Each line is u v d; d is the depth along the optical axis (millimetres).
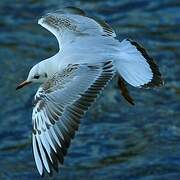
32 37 20391
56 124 9922
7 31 20672
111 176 15578
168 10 21062
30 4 21656
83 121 17203
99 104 17688
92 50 10547
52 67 10664
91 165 15953
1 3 21781
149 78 10289
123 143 16547
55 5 21516
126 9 21156
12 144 16750
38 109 10062
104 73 10188
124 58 10438
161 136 16688
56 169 9883
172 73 18547
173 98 17797
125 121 17203
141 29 20312
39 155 10000
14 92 18312
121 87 11461
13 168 16031
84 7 21312
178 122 17047
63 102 9938
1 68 19172
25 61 19391
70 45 10836
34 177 15727
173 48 19469
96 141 16609
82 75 10117
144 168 15758
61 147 9867
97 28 11359
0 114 17656
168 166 15773
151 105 17641
